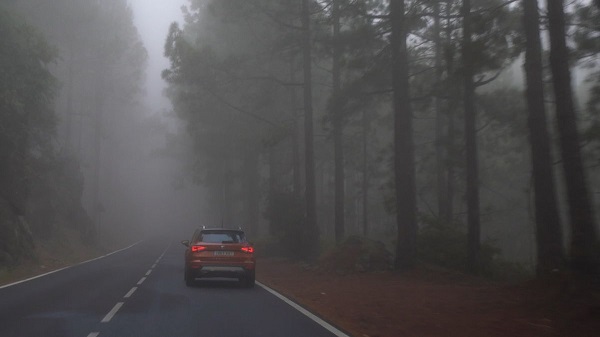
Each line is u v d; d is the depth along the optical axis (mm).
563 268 15148
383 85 26562
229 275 18828
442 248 24484
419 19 24359
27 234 30438
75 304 14719
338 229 35469
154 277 23234
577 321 11109
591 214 12648
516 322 11672
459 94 24875
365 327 11852
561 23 13516
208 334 10781
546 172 17062
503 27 20031
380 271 22906
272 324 11859
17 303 14797
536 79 17281
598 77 21484
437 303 14812
